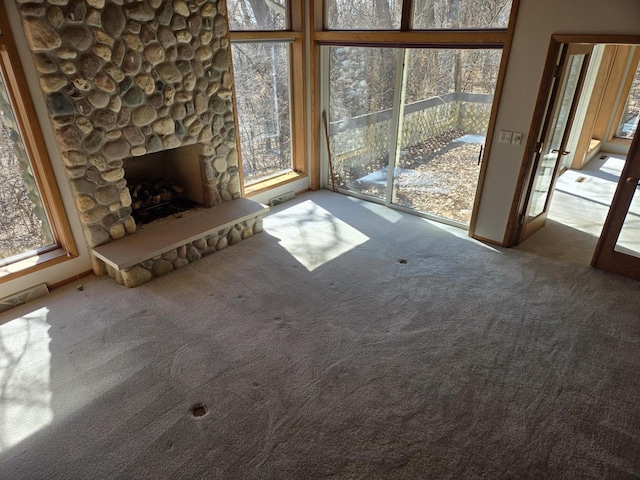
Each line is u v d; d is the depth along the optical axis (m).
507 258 4.25
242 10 4.52
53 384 2.71
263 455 2.25
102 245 3.82
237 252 4.37
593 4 3.30
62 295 3.63
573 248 4.46
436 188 5.02
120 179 3.79
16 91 3.13
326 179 6.11
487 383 2.71
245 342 3.08
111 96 3.48
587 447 2.29
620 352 2.98
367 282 3.82
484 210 4.50
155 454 2.26
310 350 2.99
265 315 3.38
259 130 5.23
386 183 5.43
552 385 2.70
